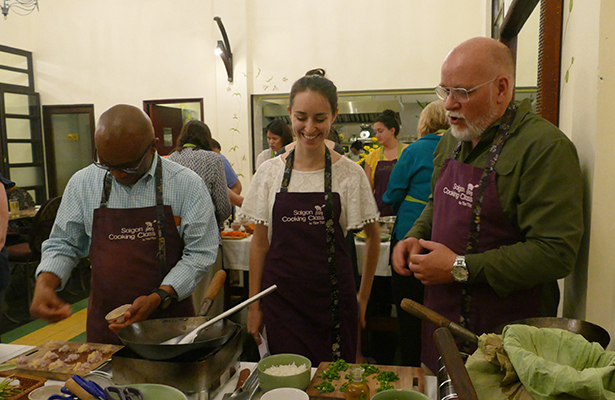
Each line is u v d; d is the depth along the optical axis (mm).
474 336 1033
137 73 6699
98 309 1546
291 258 1683
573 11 1503
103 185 1574
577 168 1203
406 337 2525
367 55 5977
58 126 7152
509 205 1259
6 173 6816
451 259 1270
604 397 761
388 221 3203
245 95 6316
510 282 1216
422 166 2416
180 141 2842
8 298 4621
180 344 1059
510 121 1300
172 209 1588
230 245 3000
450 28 5738
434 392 1135
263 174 1799
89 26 6793
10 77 6742
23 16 6863
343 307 1691
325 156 1725
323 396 1084
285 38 6184
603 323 1271
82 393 990
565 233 1159
